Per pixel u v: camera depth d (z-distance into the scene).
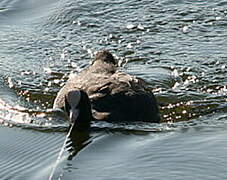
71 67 16.22
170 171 10.65
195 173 10.53
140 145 11.91
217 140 11.83
